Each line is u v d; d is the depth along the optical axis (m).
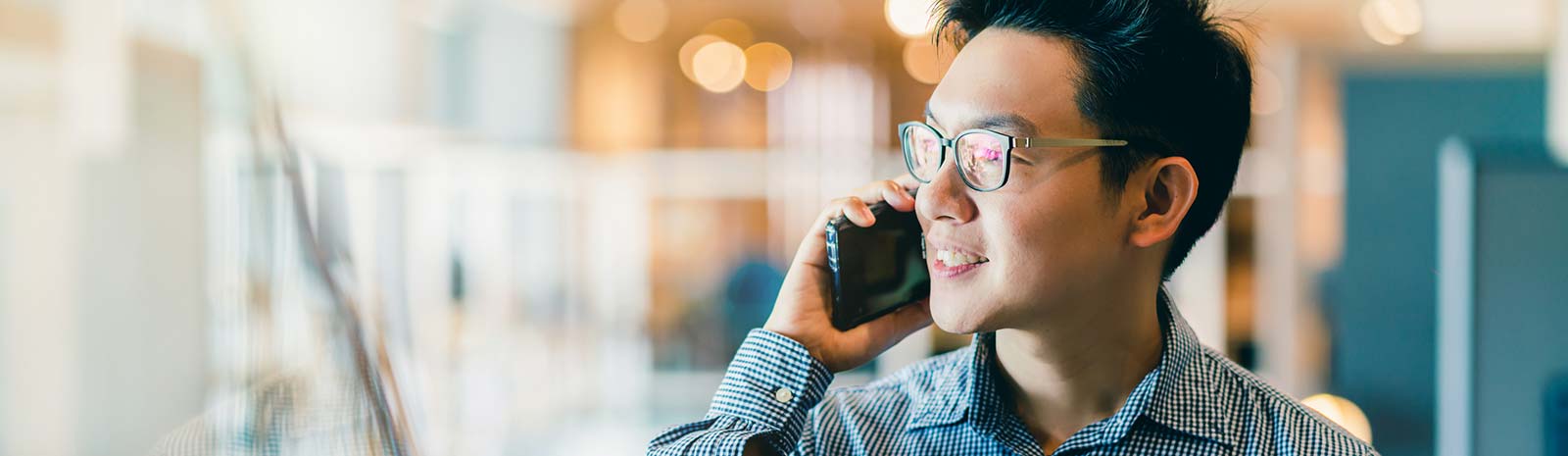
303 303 0.94
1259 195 4.91
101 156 2.85
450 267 5.38
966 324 0.92
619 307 6.41
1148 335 0.98
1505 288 1.57
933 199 0.91
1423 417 4.80
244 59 0.95
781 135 6.20
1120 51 0.89
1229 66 0.97
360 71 4.34
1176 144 0.93
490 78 5.83
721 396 1.05
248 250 0.93
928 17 1.06
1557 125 2.68
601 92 6.37
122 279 2.86
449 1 5.22
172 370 2.87
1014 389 1.01
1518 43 4.63
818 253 1.08
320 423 0.94
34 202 2.76
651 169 6.38
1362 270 4.88
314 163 1.02
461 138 5.50
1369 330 4.87
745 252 6.36
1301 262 4.88
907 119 5.87
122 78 2.85
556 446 5.73
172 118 2.86
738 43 6.02
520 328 5.99
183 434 0.96
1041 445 1.00
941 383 1.06
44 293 2.77
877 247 1.07
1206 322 4.90
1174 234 0.99
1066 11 0.91
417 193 5.03
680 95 6.36
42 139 2.77
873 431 1.07
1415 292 4.85
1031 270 0.89
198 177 2.83
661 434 1.06
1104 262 0.92
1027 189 0.88
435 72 5.23
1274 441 0.98
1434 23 4.62
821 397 1.05
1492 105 4.79
